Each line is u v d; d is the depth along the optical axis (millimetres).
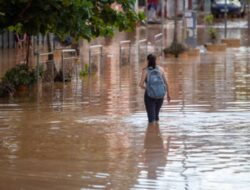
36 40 62312
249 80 48125
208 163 25000
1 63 57906
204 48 74812
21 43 71750
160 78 32812
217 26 109750
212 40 76250
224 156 26062
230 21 125125
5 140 29125
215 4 132125
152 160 25531
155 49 71500
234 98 40062
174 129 31188
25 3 35906
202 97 40500
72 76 50250
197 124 32312
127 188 21922
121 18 39312
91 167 24547
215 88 44219
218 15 132625
